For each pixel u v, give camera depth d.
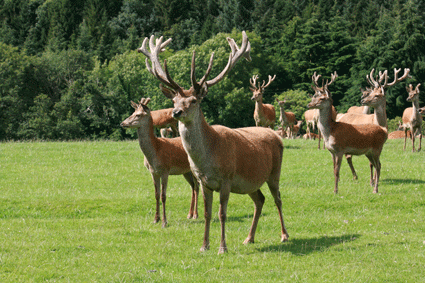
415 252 7.23
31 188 13.55
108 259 7.17
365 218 9.78
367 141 12.12
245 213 10.59
